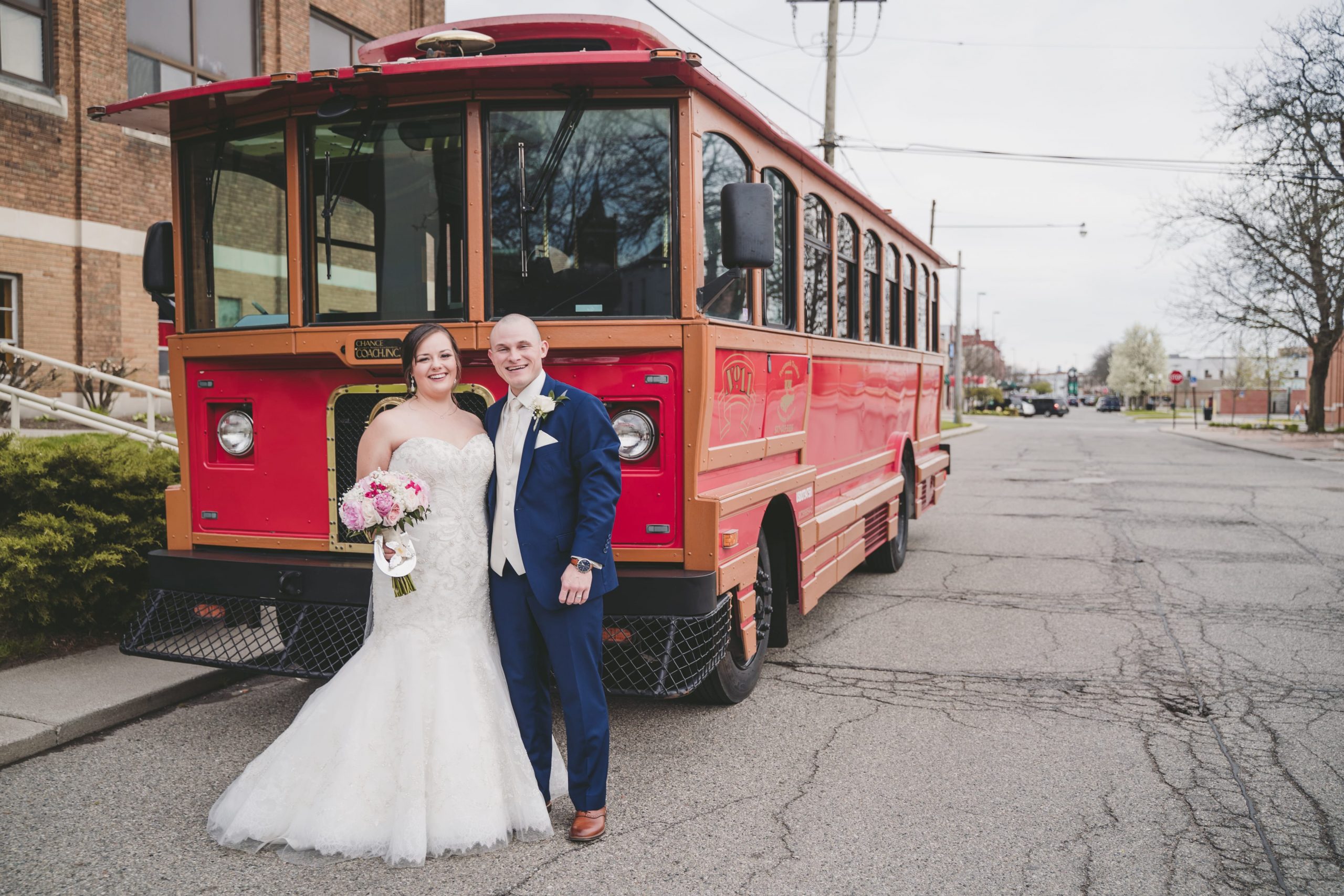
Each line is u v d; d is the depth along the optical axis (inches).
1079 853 135.0
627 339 163.2
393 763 133.3
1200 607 295.1
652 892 123.3
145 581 234.1
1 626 219.6
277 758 136.2
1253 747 177.5
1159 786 159.5
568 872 128.6
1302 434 1355.8
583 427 135.7
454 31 174.2
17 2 490.0
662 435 165.0
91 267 517.7
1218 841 139.1
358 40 681.0
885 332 325.4
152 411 372.5
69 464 228.2
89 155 514.9
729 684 194.9
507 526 138.2
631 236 165.9
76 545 219.6
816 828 142.8
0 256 478.9
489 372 166.9
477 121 163.9
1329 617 282.4
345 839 130.7
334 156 171.9
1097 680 220.7
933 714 196.5
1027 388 5669.3
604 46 188.9
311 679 215.6
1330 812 149.2
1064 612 290.4
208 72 580.7
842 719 193.2
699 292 168.9
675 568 166.2
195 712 192.7
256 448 182.5
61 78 505.4
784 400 212.8
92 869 128.3
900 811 149.0
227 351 178.2
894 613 289.6
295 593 171.9
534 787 138.9
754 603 191.8
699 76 159.9
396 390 171.9
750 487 189.0
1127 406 4237.2
